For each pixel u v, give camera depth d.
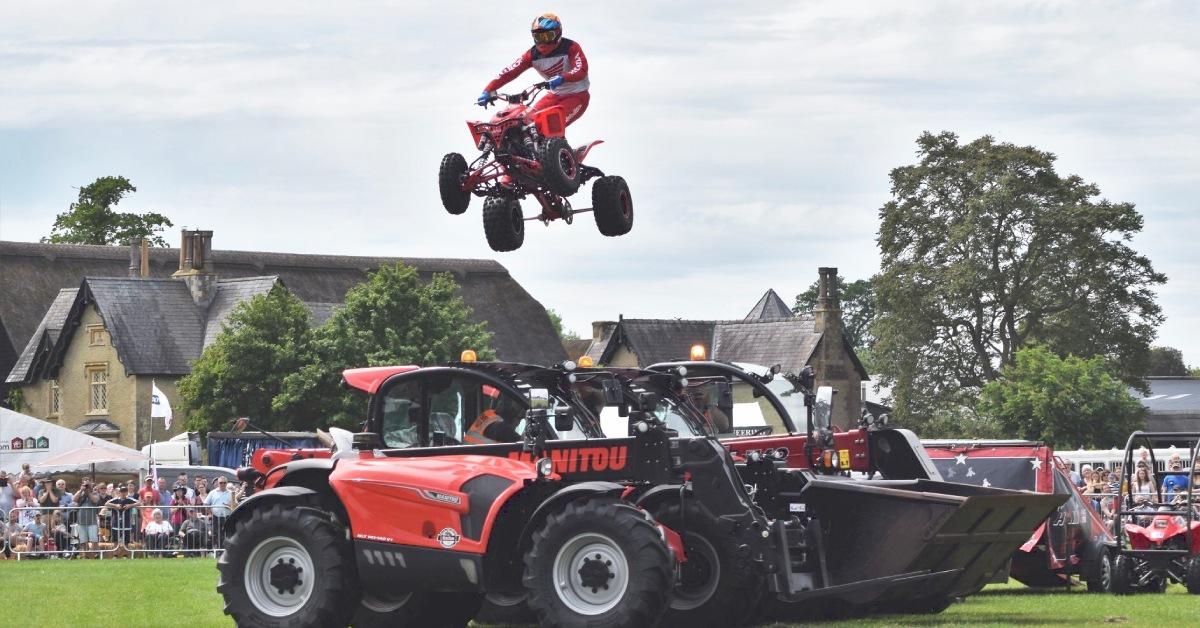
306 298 122.56
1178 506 28.52
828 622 20.98
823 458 24.17
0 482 46.38
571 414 19.31
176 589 28.42
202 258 107.69
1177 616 21.77
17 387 109.06
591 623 16.80
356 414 85.75
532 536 17.25
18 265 117.88
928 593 21.39
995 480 29.72
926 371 110.75
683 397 23.47
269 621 18.05
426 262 129.62
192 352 102.75
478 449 20.45
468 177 21.56
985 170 110.38
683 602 18.88
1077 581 31.50
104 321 101.69
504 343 123.44
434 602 20.45
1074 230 108.81
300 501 18.50
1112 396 96.25
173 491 51.00
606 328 131.88
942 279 110.06
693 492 18.69
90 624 20.78
